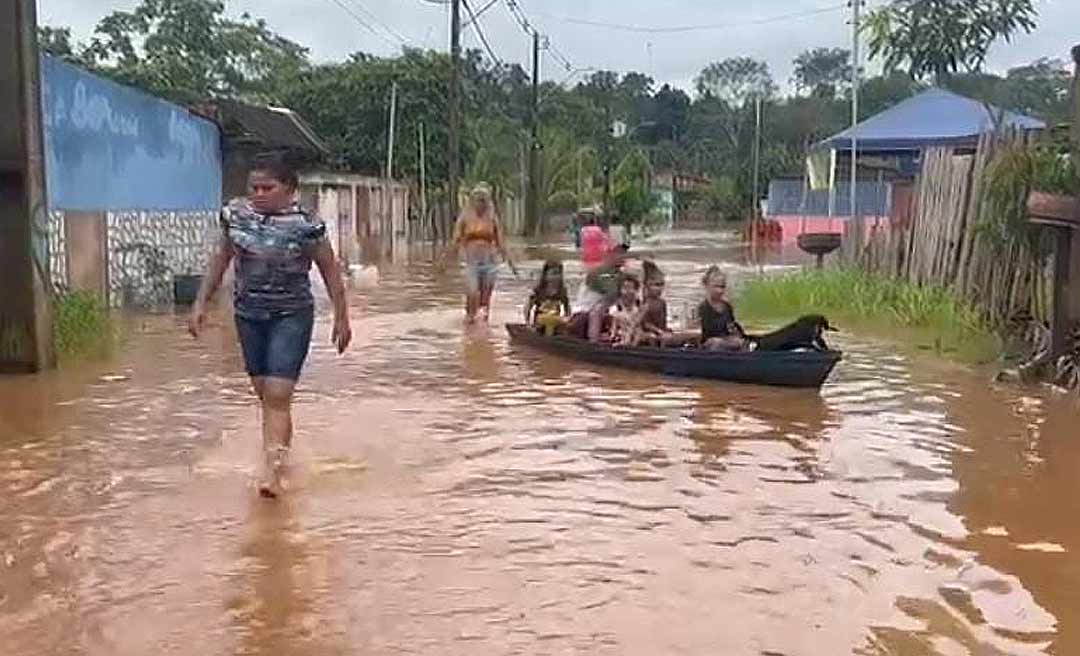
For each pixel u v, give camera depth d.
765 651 5.07
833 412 10.37
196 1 52.66
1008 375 12.08
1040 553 6.43
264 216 7.84
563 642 5.16
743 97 104.38
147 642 5.16
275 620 5.41
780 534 6.73
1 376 12.14
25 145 12.03
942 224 17.19
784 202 47.41
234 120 26.86
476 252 17.64
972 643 5.18
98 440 9.06
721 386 11.70
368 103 49.38
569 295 20.73
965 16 36.94
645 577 6.00
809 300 18.48
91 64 47.38
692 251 42.00
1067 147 12.48
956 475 8.13
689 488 7.73
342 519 6.96
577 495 7.53
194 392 11.23
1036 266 13.12
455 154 39.94
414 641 5.16
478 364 13.25
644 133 107.12
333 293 8.16
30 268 12.19
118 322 16.73
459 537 6.63
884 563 6.24
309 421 9.82
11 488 7.63
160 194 21.05
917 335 15.77
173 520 6.93
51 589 5.81
